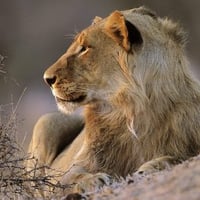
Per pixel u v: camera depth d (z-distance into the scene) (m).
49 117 14.80
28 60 42.06
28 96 34.72
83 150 12.30
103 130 12.18
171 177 9.48
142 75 11.88
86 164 12.14
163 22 12.31
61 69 12.14
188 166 9.86
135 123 11.97
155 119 11.91
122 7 44.22
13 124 12.04
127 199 9.32
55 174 12.69
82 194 10.53
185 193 8.77
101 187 11.03
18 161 11.96
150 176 10.35
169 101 11.91
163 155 11.91
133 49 11.92
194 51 38.62
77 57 12.17
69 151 13.69
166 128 11.90
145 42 11.93
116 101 12.00
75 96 12.14
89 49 12.12
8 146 11.68
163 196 8.91
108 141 12.14
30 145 14.95
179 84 12.00
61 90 12.14
